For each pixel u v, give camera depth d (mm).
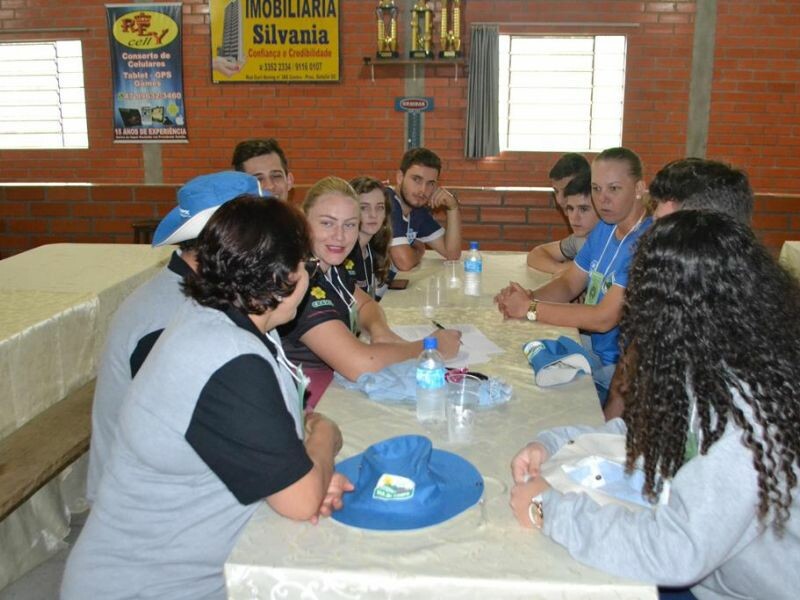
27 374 2078
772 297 1039
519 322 2389
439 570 1022
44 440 1986
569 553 1048
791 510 1033
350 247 2143
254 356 1071
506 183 6988
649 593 979
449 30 6633
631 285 1139
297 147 7012
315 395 1923
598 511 1053
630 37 6652
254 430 1041
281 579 1029
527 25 6645
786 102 6656
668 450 1052
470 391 1658
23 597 2104
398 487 1177
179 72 6887
